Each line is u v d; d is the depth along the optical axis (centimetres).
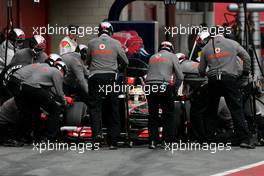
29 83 4100
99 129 4084
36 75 4109
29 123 4178
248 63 4100
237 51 4100
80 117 4231
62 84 4178
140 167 3597
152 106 4119
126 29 5322
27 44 5419
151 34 5322
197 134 4234
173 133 4162
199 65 4175
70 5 6381
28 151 4038
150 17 7712
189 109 4275
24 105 4141
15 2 5897
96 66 4072
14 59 4366
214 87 4128
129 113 4250
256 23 7112
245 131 4122
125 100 4153
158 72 4094
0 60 4691
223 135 4225
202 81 4253
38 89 4094
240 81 4209
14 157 3856
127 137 4178
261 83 4391
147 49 5331
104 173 3456
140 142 4322
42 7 6288
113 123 4088
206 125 4209
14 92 4138
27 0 6091
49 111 4128
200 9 8794
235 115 4119
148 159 3809
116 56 4100
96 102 4078
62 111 4253
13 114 4209
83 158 3834
